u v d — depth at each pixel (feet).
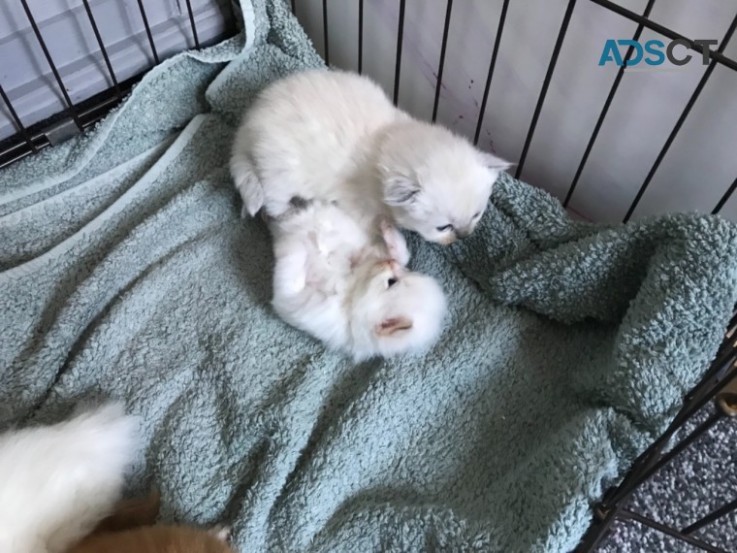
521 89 1.23
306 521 1.02
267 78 1.39
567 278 1.13
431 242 1.27
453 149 1.12
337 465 1.06
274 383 1.15
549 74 1.10
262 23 1.38
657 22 0.98
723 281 0.99
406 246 1.25
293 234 1.19
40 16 1.29
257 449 1.09
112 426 0.98
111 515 0.95
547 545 0.90
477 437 1.11
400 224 1.20
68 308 1.16
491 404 1.14
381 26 1.38
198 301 1.23
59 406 1.10
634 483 0.87
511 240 1.21
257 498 1.02
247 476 1.06
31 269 1.23
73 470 0.88
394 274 1.16
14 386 1.11
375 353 1.17
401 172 1.11
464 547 0.97
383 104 1.22
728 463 1.16
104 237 1.29
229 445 1.08
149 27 1.40
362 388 1.13
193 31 1.43
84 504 0.89
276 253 1.19
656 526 0.89
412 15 1.29
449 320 1.22
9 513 0.82
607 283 1.13
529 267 1.16
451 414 1.13
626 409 1.00
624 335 1.03
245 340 1.19
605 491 0.96
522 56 1.18
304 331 1.20
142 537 0.83
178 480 1.05
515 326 1.20
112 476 0.95
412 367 1.15
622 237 1.08
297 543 1.01
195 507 1.03
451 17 1.23
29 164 1.36
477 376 1.16
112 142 1.39
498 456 1.09
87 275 1.25
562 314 1.18
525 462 1.05
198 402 1.13
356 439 1.08
